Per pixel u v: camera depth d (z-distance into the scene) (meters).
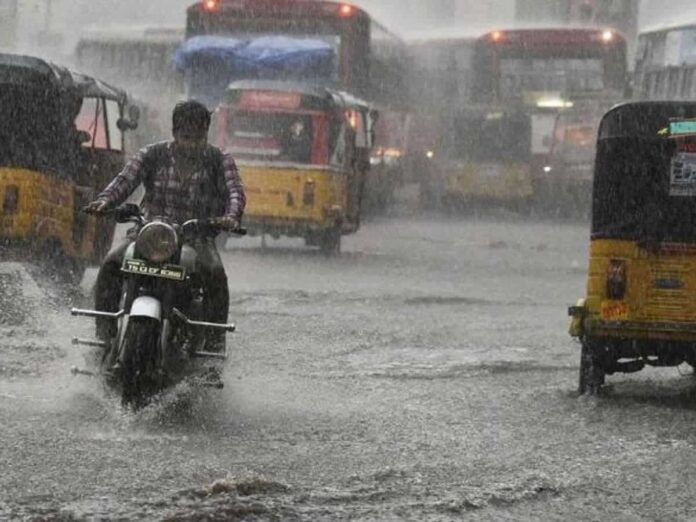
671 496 14.87
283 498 13.80
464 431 18.42
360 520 13.18
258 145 55.56
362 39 65.38
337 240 56.28
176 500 13.51
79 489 13.98
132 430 17.22
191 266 17.73
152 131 73.56
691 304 21.33
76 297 32.12
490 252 60.38
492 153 82.94
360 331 29.98
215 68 64.81
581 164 80.81
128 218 18.53
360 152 62.28
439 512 13.68
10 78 31.08
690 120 21.41
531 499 14.53
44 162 30.98
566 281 46.66
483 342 28.94
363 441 17.39
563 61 80.25
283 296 37.22
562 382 23.53
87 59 80.75
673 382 24.08
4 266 30.95
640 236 21.39
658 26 66.56
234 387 21.53
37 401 19.02
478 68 81.25
